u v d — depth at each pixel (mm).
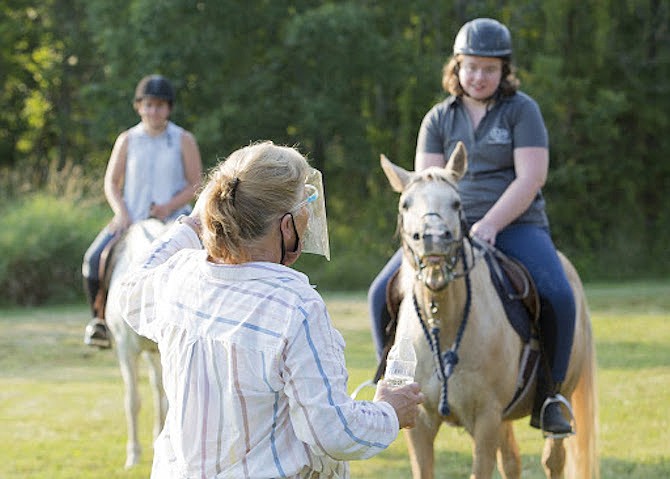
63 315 22453
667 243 33531
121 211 9453
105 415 11805
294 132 32906
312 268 30312
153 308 3320
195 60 31453
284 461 3055
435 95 32594
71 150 39000
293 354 3002
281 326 3033
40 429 10992
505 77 6801
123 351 9109
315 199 3221
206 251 3287
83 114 39219
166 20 31422
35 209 26281
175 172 9422
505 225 6574
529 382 6555
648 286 27672
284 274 3127
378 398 3242
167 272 3357
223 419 3068
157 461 3264
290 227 3168
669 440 9695
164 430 3299
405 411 3250
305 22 31000
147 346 9047
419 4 33594
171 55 31125
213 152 31094
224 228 3129
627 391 12086
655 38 33500
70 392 13414
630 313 20203
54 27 38875
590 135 32188
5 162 39281
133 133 9477
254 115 31562
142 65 31562
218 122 30672
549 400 6594
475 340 6078
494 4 33312
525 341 6496
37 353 16953
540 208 7062
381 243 31688
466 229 6188
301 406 2979
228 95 31844
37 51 39188
